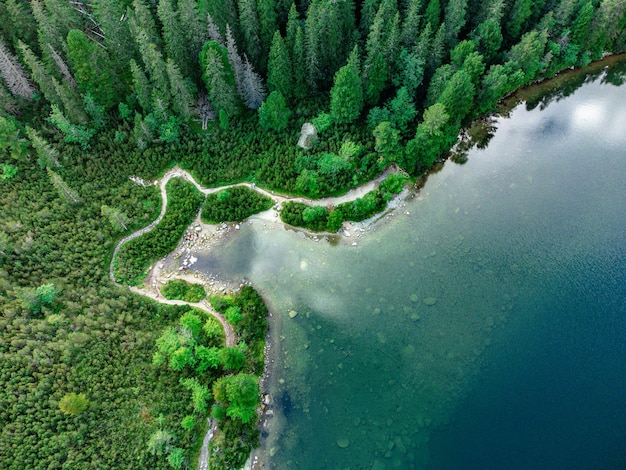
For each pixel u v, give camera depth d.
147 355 44.25
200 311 48.62
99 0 52.03
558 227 55.16
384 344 47.47
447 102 55.28
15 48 55.31
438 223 55.97
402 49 58.38
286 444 42.25
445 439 41.94
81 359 42.28
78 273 47.88
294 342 47.78
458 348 46.94
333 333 48.38
